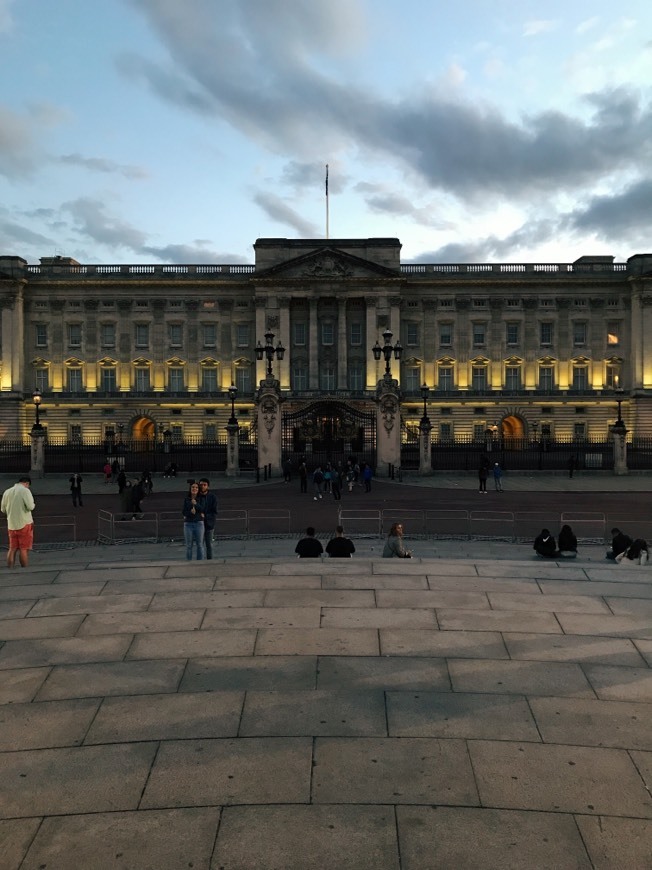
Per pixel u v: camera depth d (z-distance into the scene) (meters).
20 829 5.18
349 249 80.50
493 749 6.30
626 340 80.81
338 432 59.09
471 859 4.87
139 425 83.81
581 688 7.50
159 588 10.95
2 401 78.00
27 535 13.89
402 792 5.65
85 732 6.59
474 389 81.25
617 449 48.03
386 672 7.88
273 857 4.89
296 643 8.70
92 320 81.25
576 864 4.82
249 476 46.78
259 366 79.81
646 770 5.99
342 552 16.62
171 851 4.95
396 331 79.25
